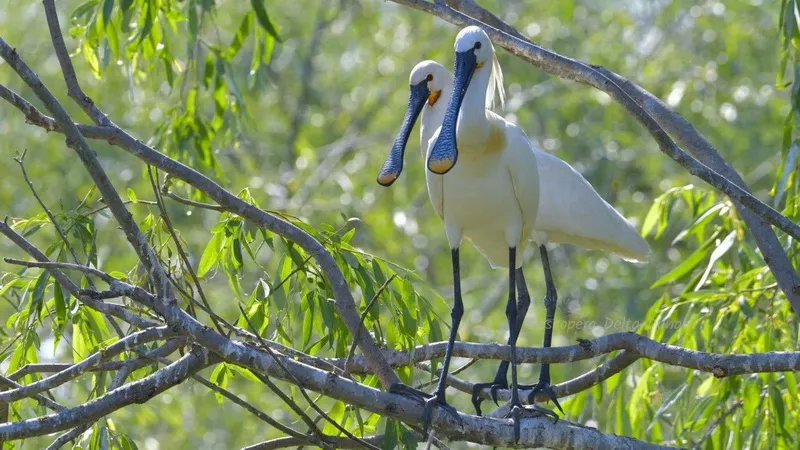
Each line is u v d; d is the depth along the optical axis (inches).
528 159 350.0
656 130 297.9
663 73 770.2
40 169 761.0
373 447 295.9
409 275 344.2
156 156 296.5
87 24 476.7
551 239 441.7
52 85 767.1
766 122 770.2
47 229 731.4
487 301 739.4
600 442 305.4
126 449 341.1
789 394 410.9
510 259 351.9
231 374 348.5
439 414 298.5
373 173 764.6
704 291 423.5
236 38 482.6
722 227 438.0
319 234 333.1
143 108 747.4
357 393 292.4
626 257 446.9
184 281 338.6
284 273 343.6
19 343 343.0
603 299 701.9
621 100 301.7
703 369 321.4
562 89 776.3
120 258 713.0
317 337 559.2
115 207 277.7
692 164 297.6
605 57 777.6
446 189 349.4
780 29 388.5
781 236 410.9
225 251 343.6
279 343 324.8
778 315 414.9
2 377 299.9
